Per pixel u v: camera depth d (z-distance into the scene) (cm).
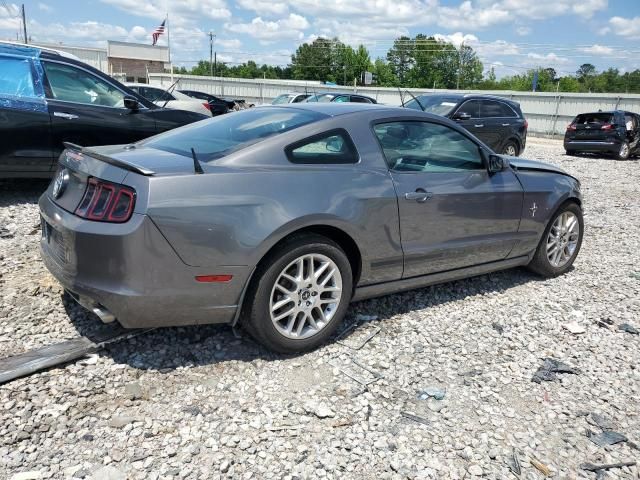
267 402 287
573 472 252
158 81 4691
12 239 502
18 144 596
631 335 397
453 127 417
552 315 425
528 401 306
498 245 442
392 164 371
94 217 290
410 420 281
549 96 3142
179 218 281
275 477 236
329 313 343
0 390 277
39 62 617
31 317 353
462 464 252
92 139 644
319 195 324
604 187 1130
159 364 314
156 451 246
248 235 296
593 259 587
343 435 265
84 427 258
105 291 284
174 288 288
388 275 375
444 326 393
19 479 224
